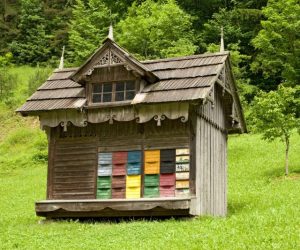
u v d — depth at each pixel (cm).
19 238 1844
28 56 7125
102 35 6050
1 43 7450
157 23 5347
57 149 2400
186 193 2155
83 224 2131
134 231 1834
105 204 2161
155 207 2080
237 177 3362
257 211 2194
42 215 2305
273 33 5128
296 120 3266
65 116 2334
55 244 1698
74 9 7119
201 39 5909
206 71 2262
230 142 4375
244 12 6000
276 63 5266
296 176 3170
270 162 3606
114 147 2305
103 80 2314
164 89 2198
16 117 5559
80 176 2331
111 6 6700
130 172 2252
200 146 2242
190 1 6581
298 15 5144
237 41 6062
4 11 7881
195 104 2114
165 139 2233
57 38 7169
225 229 1720
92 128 2356
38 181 3881
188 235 1666
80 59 6094
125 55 2247
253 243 1468
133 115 2219
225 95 2561
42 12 7556
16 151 4947
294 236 1501
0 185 3856
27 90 6016
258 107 3331
